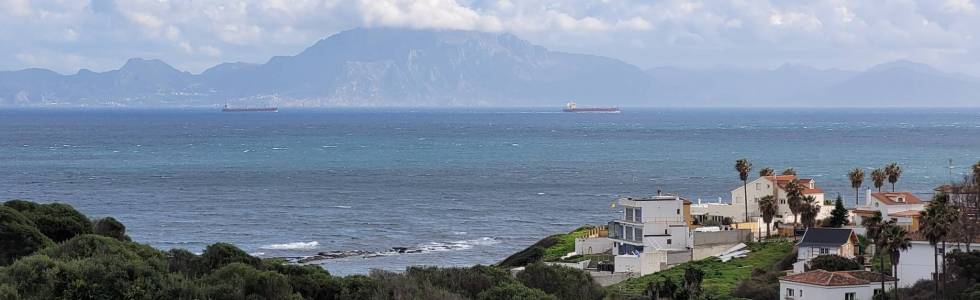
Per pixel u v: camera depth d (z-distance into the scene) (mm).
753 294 174625
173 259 150500
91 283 129000
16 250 155750
